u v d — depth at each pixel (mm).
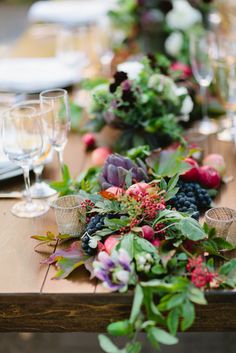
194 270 1070
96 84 1680
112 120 1580
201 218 1272
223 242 1140
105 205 1180
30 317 1127
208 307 1105
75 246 1180
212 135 1682
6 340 1999
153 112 1581
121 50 2230
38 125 1302
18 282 1130
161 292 1068
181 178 1340
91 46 2395
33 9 3064
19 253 1205
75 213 1210
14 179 1466
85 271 1148
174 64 1986
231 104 1685
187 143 1592
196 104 1760
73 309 1113
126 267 1069
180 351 1913
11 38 5016
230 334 1996
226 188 1396
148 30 2207
